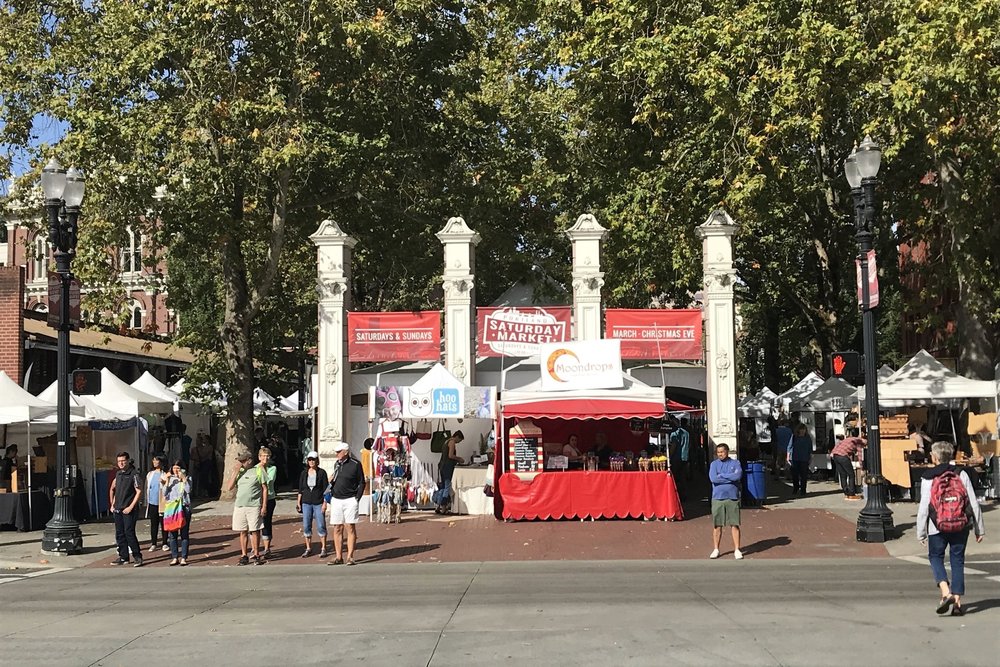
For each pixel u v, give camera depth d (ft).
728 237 79.92
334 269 81.97
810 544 55.06
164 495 53.16
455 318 80.94
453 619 32.86
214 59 79.00
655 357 77.87
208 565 52.60
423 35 90.12
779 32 74.33
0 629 33.17
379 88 85.51
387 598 38.17
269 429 134.10
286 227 96.37
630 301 94.79
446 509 73.15
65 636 31.63
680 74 81.82
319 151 79.51
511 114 100.53
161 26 79.77
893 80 72.08
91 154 75.46
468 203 94.89
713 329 78.95
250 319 89.51
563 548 55.16
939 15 64.39
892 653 26.37
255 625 32.78
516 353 79.30
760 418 145.59
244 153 79.56
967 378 78.79
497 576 44.68
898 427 75.66
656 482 67.31
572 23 91.04
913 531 57.98
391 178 92.63
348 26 77.51
